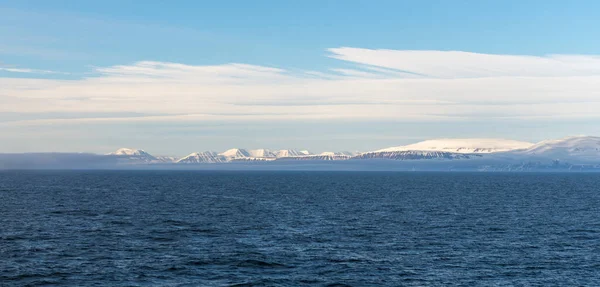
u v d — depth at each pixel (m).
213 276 54.88
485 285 52.44
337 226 90.19
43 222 91.75
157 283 52.09
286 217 102.75
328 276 55.38
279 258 63.12
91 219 97.19
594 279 54.88
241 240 75.06
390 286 52.09
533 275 56.22
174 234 79.88
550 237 79.44
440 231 84.94
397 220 98.94
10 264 58.53
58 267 57.56
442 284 52.75
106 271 56.16
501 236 80.19
